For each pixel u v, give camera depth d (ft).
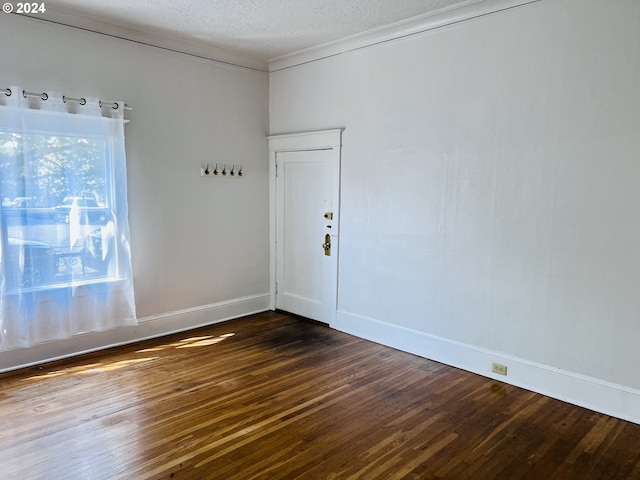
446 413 9.49
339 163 14.47
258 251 16.94
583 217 9.60
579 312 9.80
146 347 13.25
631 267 9.06
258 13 11.64
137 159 13.37
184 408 9.58
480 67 10.98
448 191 11.83
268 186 17.04
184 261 14.75
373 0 10.75
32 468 7.47
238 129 15.88
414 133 12.46
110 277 12.69
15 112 10.77
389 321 13.56
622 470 7.63
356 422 9.09
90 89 12.28
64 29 11.71
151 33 13.17
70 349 12.45
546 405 9.89
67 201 11.75
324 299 15.53
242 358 12.49
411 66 12.37
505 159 10.69
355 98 13.87
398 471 7.52
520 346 10.78
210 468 7.52
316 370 11.71
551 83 9.86
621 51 8.89
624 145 8.98
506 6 10.39
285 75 16.02
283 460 7.77
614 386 9.40
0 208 10.68
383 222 13.42
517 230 10.62
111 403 9.76
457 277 11.83
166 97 13.87
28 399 9.89
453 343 12.03
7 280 10.95
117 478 7.24
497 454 8.04
